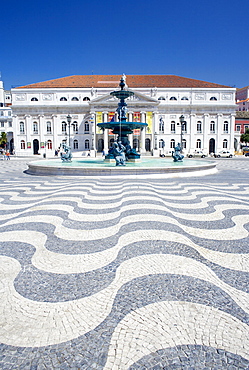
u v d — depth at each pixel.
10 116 62.97
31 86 53.47
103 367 2.06
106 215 6.17
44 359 2.15
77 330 2.47
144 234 4.94
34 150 53.97
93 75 59.47
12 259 3.93
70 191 9.23
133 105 49.53
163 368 2.05
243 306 2.84
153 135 50.34
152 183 11.23
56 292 3.08
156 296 2.99
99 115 50.12
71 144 52.78
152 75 59.66
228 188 10.12
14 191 9.55
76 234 4.96
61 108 52.31
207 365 2.08
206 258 3.98
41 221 5.77
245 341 2.33
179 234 4.95
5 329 2.48
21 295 3.02
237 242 4.60
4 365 2.09
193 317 2.64
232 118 52.62
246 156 48.28
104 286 3.21
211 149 53.69
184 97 52.31
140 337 2.37
